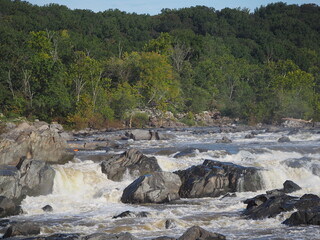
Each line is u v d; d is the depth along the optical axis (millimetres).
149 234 34688
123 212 40719
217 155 67500
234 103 192375
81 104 139750
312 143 84125
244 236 33250
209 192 50312
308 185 53531
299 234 33094
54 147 63500
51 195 50156
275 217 37906
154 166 57625
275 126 145500
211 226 36656
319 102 174000
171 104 183500
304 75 189500
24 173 50281
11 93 133375
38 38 169125
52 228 36562
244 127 130750
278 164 59781
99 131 128000
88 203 47219
